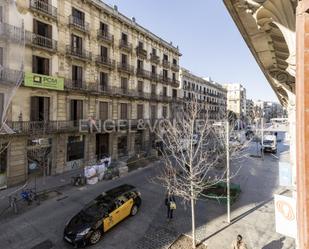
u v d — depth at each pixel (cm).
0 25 1499
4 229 1054
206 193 1434
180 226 1069
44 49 1905
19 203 1358
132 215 1177
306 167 177
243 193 1496
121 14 2730
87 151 2334
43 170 1928
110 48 2595
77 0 2203
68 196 1480
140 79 3086
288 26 232
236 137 2616
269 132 4359
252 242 924
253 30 344
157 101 3416
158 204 1335
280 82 529
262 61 481
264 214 1177
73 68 2203
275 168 2184
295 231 438
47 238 977
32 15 1831
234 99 8381
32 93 1852
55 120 2027
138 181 1802
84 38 2283
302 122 178
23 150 1783
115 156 2694
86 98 2317
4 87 1484
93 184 1736
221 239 950
